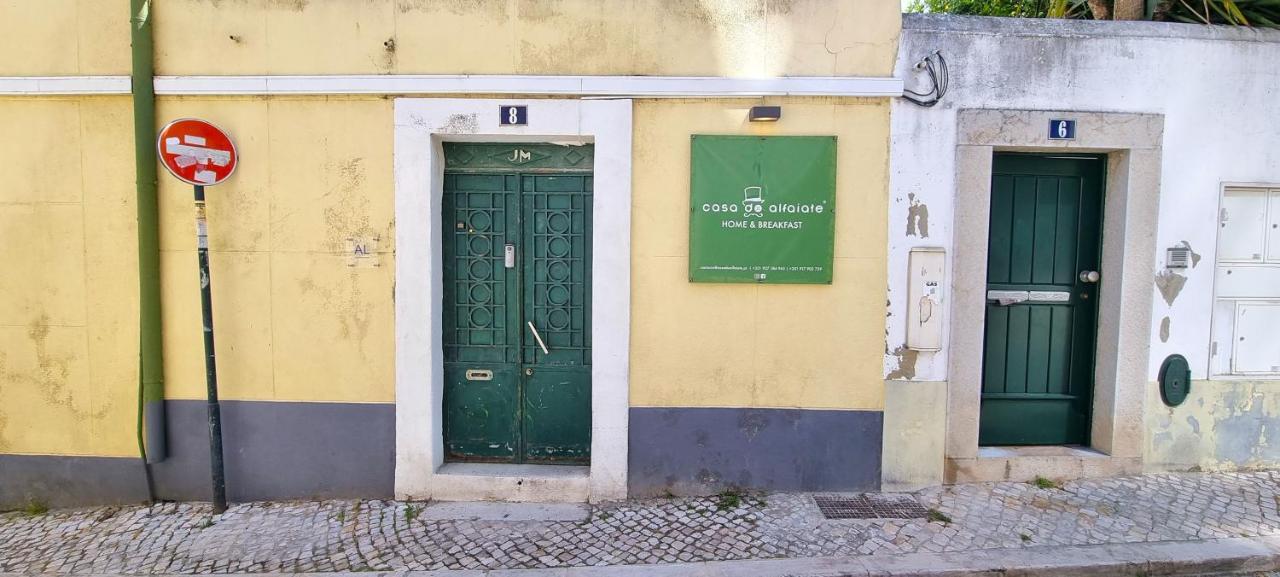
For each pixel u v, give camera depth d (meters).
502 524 3.94
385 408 4.24
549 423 4.48
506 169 4.32
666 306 4.20
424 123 4.08
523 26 4.06
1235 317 4.40
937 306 4.17
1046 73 4.18
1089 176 4.50
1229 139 4.29
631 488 4.29
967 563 3.45
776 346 4.22
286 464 4.29
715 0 4.06
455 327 4.43
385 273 4.16
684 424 4.27
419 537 3.80
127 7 4.04
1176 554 3.50
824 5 4.07
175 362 4.22
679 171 4.14
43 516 4.18
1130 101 4.22
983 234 4.23
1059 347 4.61
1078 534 3.73
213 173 3.95
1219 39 4.24
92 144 4.12
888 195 4.15
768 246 4.14
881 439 4.29
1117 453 4.41
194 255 4.17
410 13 4.05
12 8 4.05
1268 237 4.38
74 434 4.27
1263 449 4.51
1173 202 4.29
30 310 4.21
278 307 4.19
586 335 4.40
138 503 4.29
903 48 4.11
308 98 4.08
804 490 4.32
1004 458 4.38
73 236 4.17
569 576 3.39
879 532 3.79
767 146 4.11
